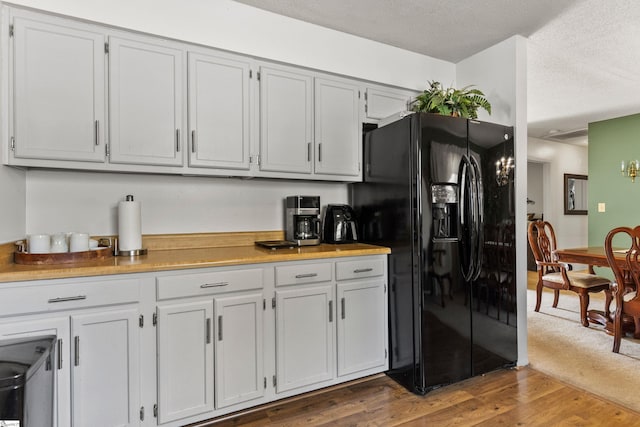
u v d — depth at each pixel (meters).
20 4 1.75
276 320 2.06
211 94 2.18
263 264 2.02
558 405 2.08
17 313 1.50
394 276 2.40
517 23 2.53
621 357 2.77
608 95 4.04
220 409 1.89
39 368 1.25
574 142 6.49
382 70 2.82
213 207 2.50
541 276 4.00
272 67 2.37
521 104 2.70
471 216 2.32
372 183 2.63
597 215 5.14
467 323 2.34
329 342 2.22
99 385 1.64
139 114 1.99
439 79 3.10
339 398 2.17
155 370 1.75
